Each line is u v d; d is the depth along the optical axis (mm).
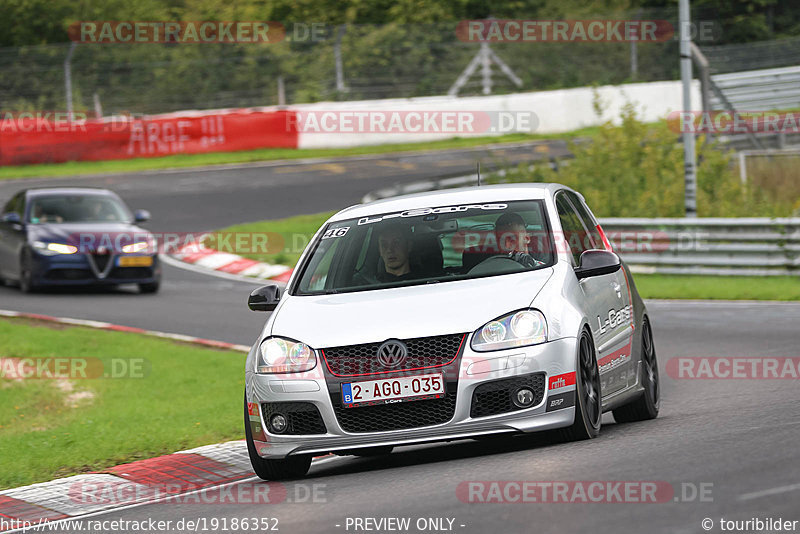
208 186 113375
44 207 71000
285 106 140875
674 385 37562
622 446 23672
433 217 28016
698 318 53562
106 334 54812
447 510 19391
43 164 127375
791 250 67688
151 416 38281
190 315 60844
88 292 70312
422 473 23438
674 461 21562
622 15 161500
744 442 23203
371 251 27734
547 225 27047
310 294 26953
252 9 172250
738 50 154250
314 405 24109
